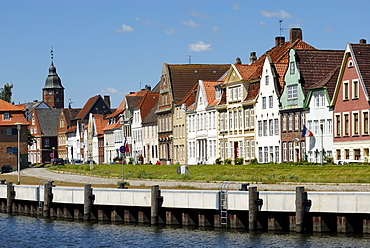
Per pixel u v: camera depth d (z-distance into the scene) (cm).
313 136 9806
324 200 5475
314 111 9800
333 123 9500
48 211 7350
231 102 11756
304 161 9475
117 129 17862
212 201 6006
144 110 16038
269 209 5697
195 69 14388
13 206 8162
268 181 7362
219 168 9412
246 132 11338
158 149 14912
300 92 10038
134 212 6750
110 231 6325
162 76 14612
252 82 11281
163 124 14638
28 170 13550
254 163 10212
